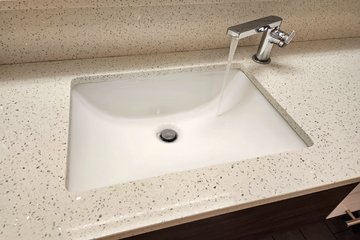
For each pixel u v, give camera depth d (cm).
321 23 92
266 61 81
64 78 65
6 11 58
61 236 38
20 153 48
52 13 61
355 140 58
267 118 70
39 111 56
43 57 68
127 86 72
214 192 45
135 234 40
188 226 47
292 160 52
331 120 63
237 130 73
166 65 74
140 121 77
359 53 91
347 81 76
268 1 79
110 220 40
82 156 56
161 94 77
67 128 53
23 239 37
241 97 79
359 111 66
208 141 72
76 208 41
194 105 82
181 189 45
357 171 52
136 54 76
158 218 41
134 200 43
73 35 67
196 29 77
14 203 41
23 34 62
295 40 93
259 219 55
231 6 76
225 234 55
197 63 76
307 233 135
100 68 69
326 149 56
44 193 42
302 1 83
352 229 138
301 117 63
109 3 62
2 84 61
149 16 70
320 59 85
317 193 56
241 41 85
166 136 74
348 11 92
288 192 47
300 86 73
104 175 56
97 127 67
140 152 68
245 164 50
